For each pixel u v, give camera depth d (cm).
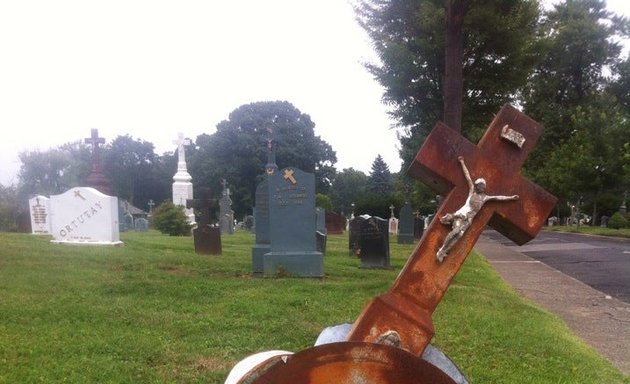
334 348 216
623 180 3912
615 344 791
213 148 6744
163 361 585
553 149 4609
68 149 8475
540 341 705
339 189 9362
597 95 4528
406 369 215
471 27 1666
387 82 2050
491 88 1933
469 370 579
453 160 269
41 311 758
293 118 6975
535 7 1695
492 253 2384
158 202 9025
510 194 266
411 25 1919
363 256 1458
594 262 1980
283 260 1189
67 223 1468
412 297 263
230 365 574
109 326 712
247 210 6694
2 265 1055
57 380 510
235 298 898
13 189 3550
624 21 4938
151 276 1045
